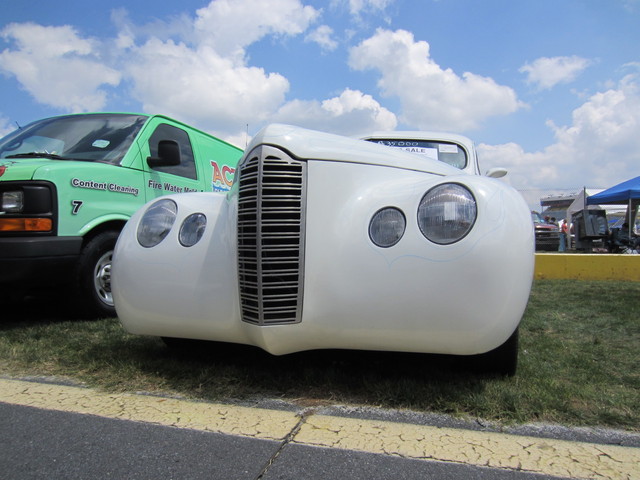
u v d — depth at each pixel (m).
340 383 2.28
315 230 2.06
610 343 3.14
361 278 1.98
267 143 2.07
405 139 4.07
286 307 2.04
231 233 2.20
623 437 1.80
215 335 2.27
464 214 1.89
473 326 1.86
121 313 2.47
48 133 4.35
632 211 12.51
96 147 4.16
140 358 2.67
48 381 2.41
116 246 2.56
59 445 1.76
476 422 1.92
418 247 1.92
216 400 2.16
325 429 1.86
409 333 1.95
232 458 1.66
